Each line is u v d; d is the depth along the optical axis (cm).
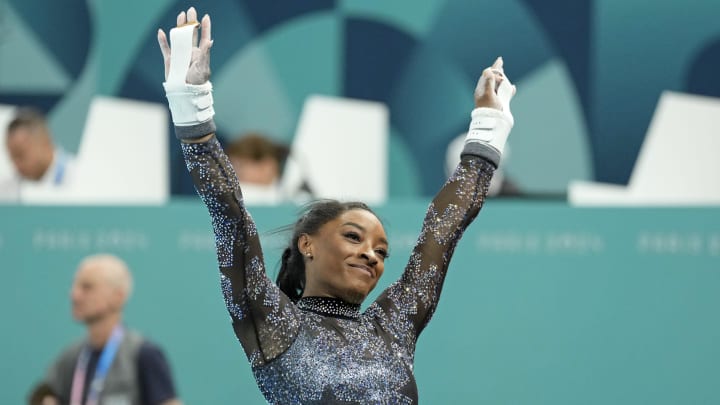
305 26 2228
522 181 2105
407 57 2191
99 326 1836
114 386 1806
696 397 1848
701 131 2058
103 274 1830
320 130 2180
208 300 2006
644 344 1872
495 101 1024
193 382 1986
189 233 2027
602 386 1875
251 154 2106
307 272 965
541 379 1894
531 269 1912
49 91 2286
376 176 2158
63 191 2225
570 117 2111
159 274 2027
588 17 2116
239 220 892
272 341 891
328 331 908
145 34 2272
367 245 951
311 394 874
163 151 2242
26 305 2062
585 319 1889
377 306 961
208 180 885
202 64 892
